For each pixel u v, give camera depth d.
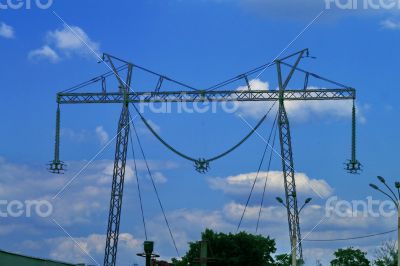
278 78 126.94
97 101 130.00
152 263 74.94
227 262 111.69
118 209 128.38
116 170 129.12
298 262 123.62
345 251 146.88
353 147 123.88
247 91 126.50
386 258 136.00
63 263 69.69
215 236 114.69
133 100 128.12
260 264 114.81
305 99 126.75
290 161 127.69
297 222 124.88
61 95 129.50
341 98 125.81
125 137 129.50
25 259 62.41
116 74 129.25
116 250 127.62
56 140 128.62
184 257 114.19
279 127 127.62
